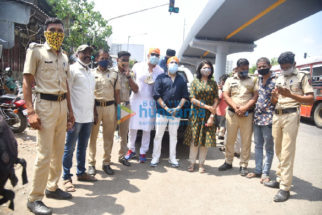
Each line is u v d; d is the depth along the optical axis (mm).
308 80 3041
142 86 4191
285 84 3186
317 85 8922
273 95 3123
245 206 2883
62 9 15367
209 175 3855
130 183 3430
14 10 9344
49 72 2529
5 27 9281
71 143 3098
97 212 2635
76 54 3275
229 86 3914
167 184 3441
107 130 3670
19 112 5156
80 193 3061
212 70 3982
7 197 2119
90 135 3615
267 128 3539
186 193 3176
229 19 14844
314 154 5172
